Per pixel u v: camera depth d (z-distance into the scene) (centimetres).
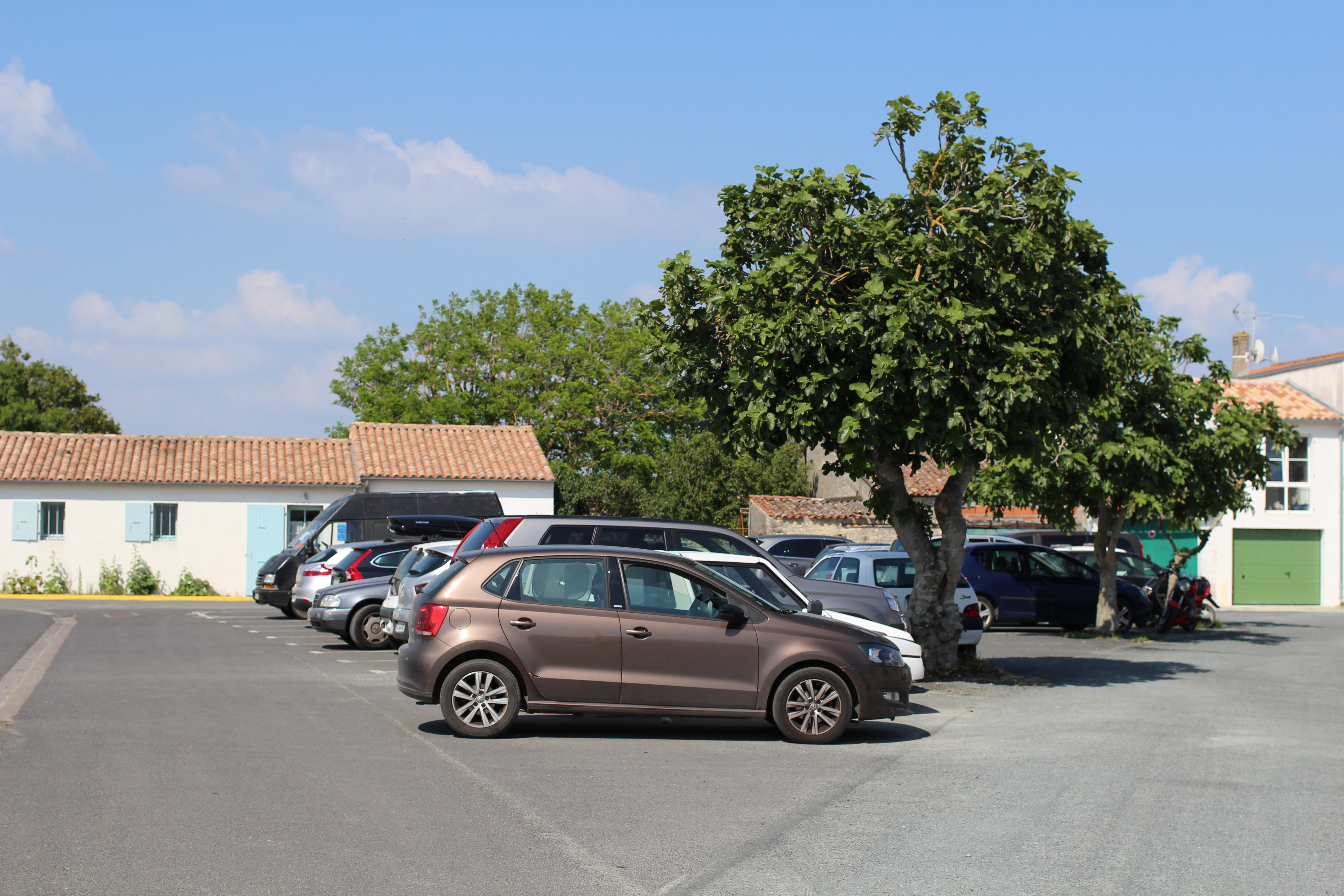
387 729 994
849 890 543
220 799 713
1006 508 2616
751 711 960
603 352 4972
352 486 3531
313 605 1794
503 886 543
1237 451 2245
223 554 3453
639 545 1289
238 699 1165
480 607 957
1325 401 4006
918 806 723
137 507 3397
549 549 984
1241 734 1042
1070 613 2339
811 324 1255
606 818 681
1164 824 680
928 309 1225
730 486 4481
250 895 524
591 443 4828
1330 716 1184
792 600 1223
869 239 1297
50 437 3572
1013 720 1121
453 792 743
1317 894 546
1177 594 2416
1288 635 2422
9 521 3322
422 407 4747
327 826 650
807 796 750
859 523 3803
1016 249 1274
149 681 1315
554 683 946
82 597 3228
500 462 3728
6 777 770
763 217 1354
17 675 1391
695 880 556
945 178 1384
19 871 556
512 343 4828
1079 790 777
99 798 712
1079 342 1329
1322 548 3797
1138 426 2234
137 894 524
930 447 1310
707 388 1421
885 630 1199
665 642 957
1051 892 543
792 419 1293
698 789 766
